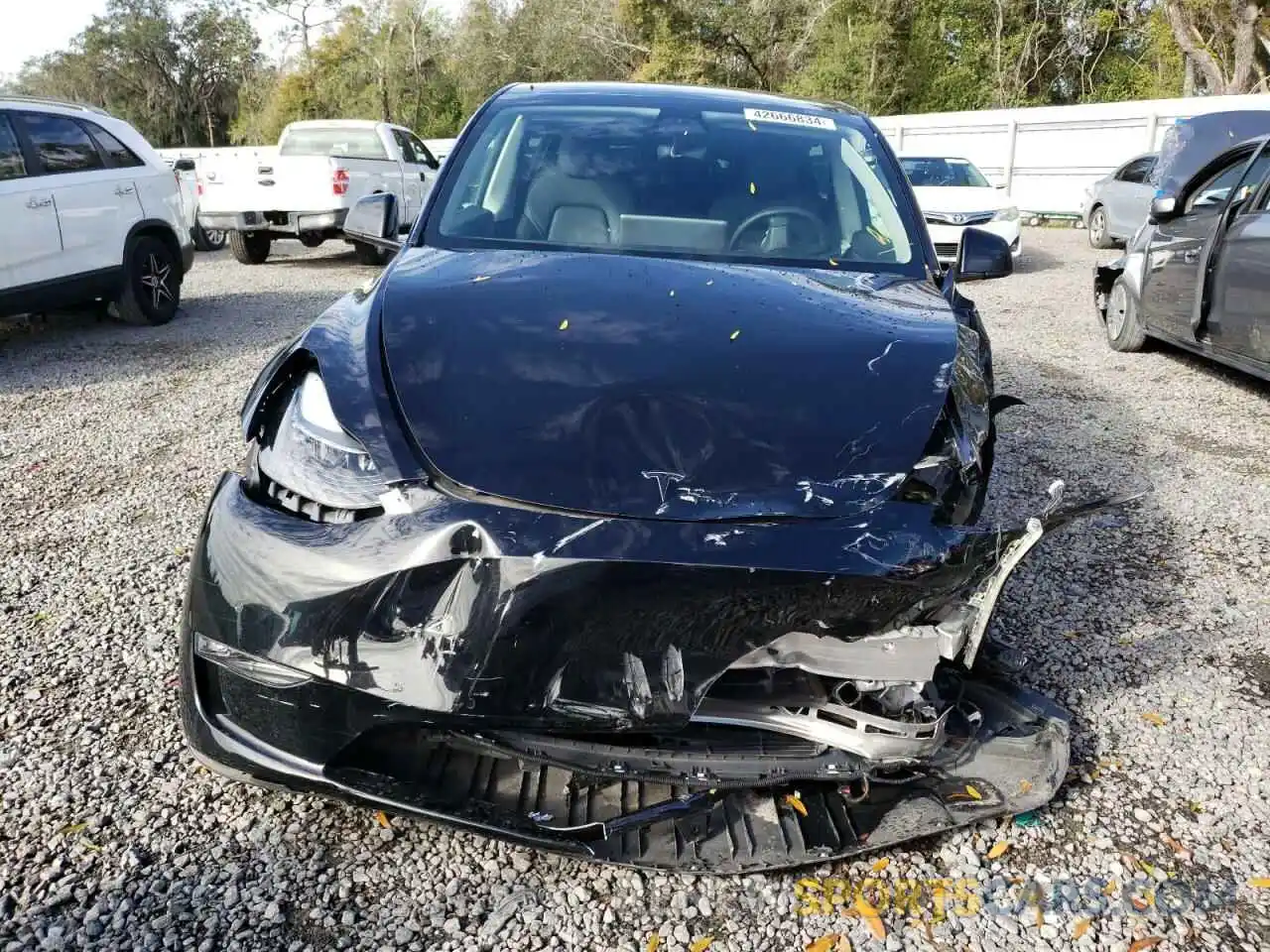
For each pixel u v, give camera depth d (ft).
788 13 120.06
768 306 8.36
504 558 6.15
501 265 9.07
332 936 6.66
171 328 28.07
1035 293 35.83
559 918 6.85
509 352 7.46
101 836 7.51
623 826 6.81
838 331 8.04
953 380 7.62
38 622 10.82
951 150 72.54
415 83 163.63
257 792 8.03
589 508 6.35
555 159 10.89
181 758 8.47
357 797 6.65
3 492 14.99
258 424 7.54
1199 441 18.42
